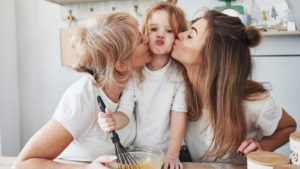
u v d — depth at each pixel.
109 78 0.74
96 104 0.75
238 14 1.66
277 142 0.91
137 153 0.73
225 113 0.82
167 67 0.88
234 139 0.84
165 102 0.88
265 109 0.84
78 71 0.77
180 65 0.89
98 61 0.73
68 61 1.99
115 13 0.76
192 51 0.80
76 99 0.71
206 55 0.80
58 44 2.04
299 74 1.78
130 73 0.80
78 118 0.70
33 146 0.68
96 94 0.75
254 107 0.84
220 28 0.79
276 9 1.69
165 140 0.91
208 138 0.92
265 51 1.81
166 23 0.82
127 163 0.66
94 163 0.66
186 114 0.90
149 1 1.87
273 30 1.65
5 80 1.95
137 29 0.77
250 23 1.69
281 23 1.68
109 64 0.73
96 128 0.78
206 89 0.83
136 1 1.89
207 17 0.81
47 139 0.68
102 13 0.77
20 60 2.11
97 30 0.72
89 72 0.77
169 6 0.85
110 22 0.73
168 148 0.86
